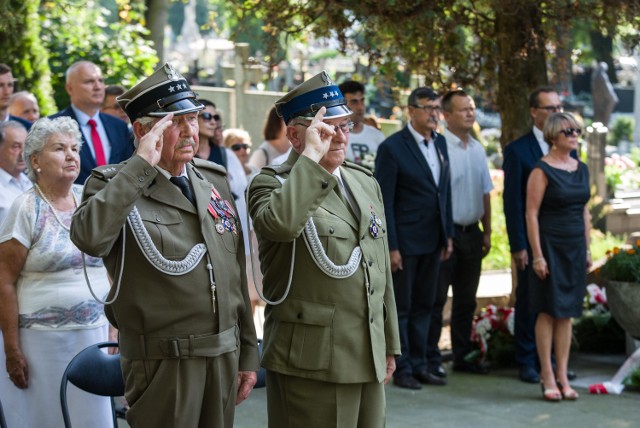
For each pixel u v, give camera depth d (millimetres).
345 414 4422
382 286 4566
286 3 8102
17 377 5066
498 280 10914
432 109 7508
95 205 3828
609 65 25641
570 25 8320
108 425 5227
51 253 5043
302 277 4395
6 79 7422
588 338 8789
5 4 8297
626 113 27391
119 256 4039
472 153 8164
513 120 8703
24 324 5074
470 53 8805
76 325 5117
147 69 14508
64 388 4586
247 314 4375
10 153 6266
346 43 8391
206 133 7887
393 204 7562
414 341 7777
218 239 4176
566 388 7422
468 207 8125
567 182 7320
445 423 6793
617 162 15062
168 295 4027
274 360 4418
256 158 9180
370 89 20625
